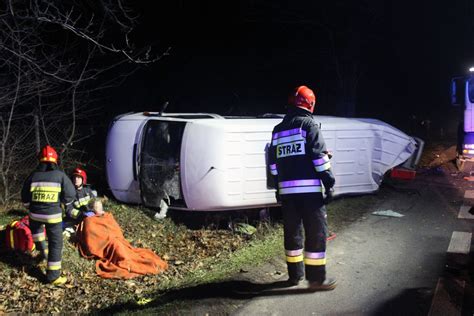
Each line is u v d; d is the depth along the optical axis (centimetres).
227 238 719
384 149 889
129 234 707
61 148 984
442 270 521
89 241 611
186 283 514
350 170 845
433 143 1591
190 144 732
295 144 441
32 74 920
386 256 570
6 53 840
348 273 515
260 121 773
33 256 589
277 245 622
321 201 444
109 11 1012
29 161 921
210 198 723
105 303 493
